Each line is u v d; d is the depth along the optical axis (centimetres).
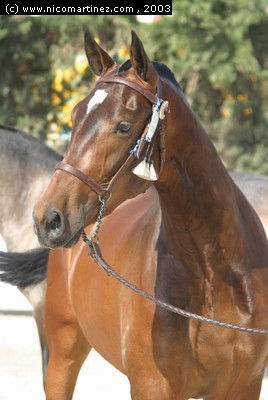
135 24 1748
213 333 566
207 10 1720
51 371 743
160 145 537
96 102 520
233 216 571
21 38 1761
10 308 1734
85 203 515
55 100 1809
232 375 579
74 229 509
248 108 1870
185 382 574
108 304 623
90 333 668
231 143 1900
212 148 574
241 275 575
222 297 570
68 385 742
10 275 823
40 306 984
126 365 593
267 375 1212
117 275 555
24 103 1798
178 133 549
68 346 731
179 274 569
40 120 1825
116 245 636
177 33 1728
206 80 1831
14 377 1130
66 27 1727
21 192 1038
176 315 564
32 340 1390
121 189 529
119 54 1759
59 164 516
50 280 744
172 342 563
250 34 1817
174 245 570
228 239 567
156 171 540
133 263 602
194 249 565
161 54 1781
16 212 1034
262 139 1903
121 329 601
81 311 674
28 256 820
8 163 1036
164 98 541
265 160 1902
